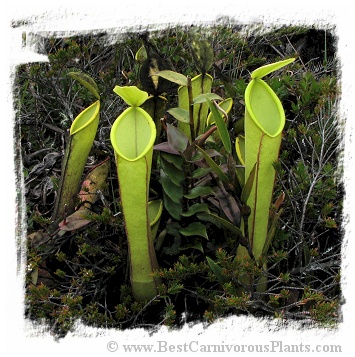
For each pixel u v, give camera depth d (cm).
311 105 67
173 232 55
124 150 45
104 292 56
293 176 58
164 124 53
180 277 50
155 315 53
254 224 48
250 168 46
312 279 56
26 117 74
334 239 59
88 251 54
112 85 71
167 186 53
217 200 55
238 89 62
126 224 47
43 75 72
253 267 46
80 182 58
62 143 70
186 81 50
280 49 87
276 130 45
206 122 59
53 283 58
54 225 56
